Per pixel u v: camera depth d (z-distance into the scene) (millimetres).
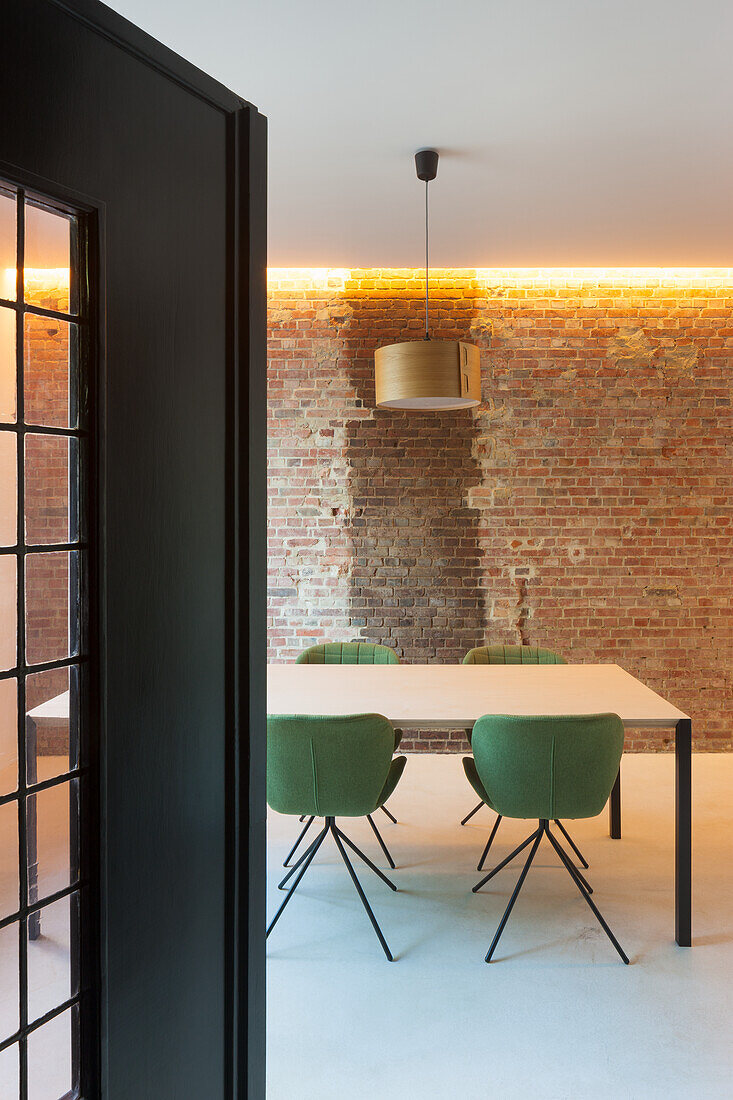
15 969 973
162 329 1154
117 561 1084
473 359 3559
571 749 2896
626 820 4328
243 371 1311
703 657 5414
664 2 2430
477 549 5406
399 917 3303
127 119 1091
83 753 1053
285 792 3000
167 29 2557
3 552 958
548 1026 2590
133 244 1104
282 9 2457
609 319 5355
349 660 4355
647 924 3227
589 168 3643
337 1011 2670
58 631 1023
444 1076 2350
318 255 4969
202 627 1240
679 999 2732
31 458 991
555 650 5434
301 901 3451
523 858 3855
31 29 955
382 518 5414
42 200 993
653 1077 2350
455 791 4801
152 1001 1142
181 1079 1196
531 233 4547
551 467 5379
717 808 4484
